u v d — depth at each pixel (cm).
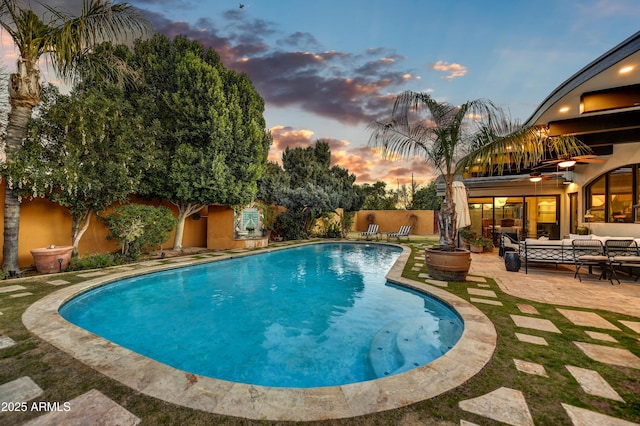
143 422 198
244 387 243
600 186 902
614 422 198
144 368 273
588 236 794
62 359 288
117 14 703
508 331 360
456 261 632
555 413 208
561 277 689
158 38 1088
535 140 575
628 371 266
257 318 498
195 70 1048
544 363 281
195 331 447
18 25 637
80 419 201
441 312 506
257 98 1320
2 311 427
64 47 650
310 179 2497
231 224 1266
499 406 216
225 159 1134
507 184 1254
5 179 685
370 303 564
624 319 404
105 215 983
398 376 259
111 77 830
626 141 711
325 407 216
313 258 1134
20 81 647
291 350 383
